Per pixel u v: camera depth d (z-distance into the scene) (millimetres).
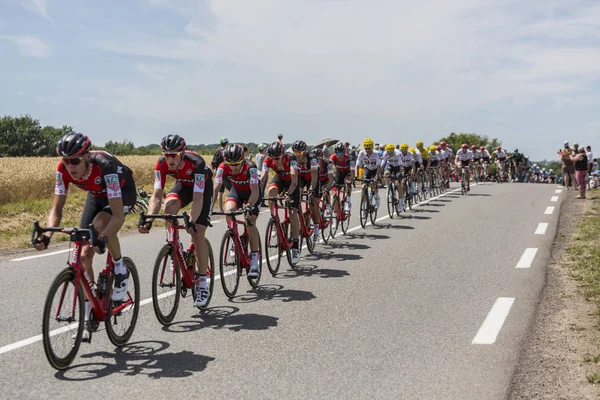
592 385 3352
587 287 5715
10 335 4367
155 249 8414
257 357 3932
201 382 3477
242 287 6184
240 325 4723
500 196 16734
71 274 3705
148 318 4953
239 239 5891
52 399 3191
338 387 3393
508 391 3295
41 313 5020
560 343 4113
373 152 11180
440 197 16828
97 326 4020
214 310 5238
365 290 5914
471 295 5602
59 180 4016
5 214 12320
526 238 8984
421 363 3783
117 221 3896
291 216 7102
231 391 3338
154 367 3738
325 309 5203
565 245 8273
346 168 9977
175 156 4547
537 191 18469
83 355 3977
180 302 5535
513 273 6543
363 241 9234
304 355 3967
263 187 6875
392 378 3527
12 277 6484
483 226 10461
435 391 3316
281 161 7055
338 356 3939
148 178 23328
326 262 7527
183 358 3916
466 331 4465
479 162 24422
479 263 7164
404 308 5184
